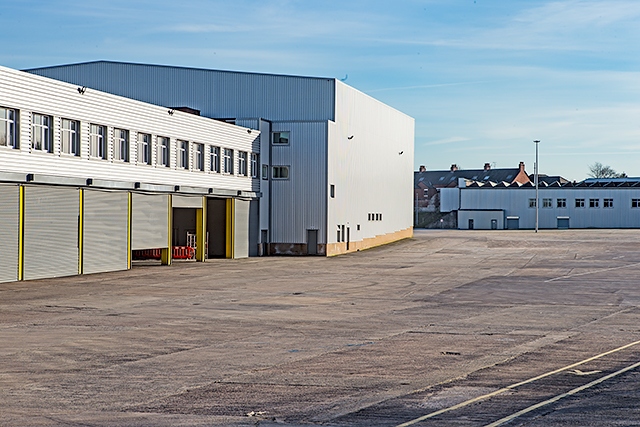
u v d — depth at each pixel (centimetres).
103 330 1981
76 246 3675
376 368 1462
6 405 1155
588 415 1088
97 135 3847
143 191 4209
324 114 5759
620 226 10938
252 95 5875
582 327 2095
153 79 6041
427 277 3847
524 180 14538
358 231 6356
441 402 1173
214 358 1576
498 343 1789
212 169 4966
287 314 2358
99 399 1198
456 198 12400
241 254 5338
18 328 2006
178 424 1040
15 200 3278
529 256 5550
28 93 3325
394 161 7538
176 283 3378
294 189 5666
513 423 1044
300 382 1329
